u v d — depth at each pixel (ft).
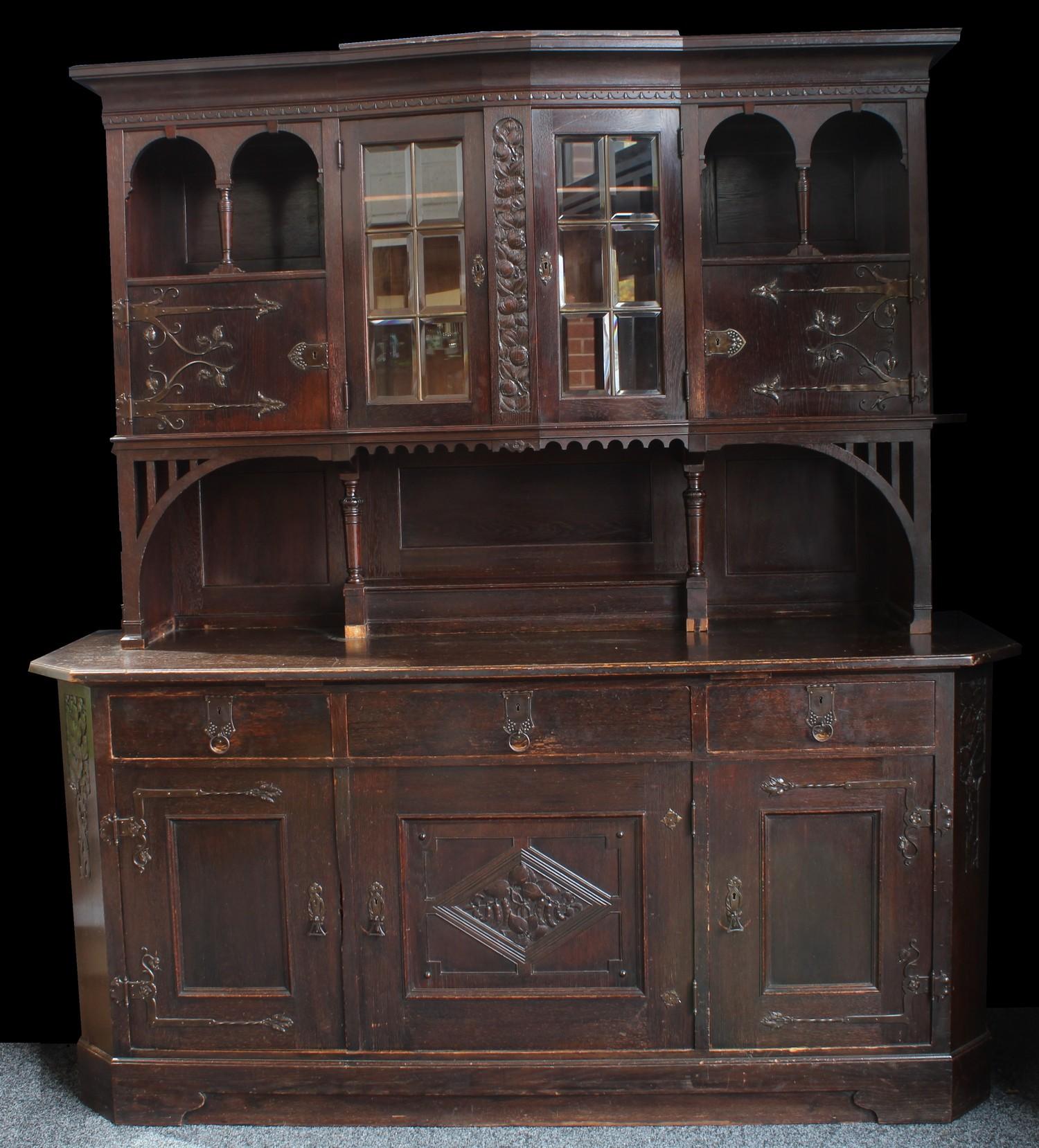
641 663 10.34
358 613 11.76
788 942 10.71
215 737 10.66
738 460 12.09
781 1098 10.84
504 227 10.66
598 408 10.81
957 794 10.63
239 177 11.96
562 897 10.71
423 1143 10.63
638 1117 10.87
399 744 10.59
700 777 10.52
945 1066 10.75
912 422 10.85
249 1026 10.93
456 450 12.15
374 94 10.76
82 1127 11.03
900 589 11.75
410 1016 10.85
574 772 10.57
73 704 11.03
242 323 11.03
